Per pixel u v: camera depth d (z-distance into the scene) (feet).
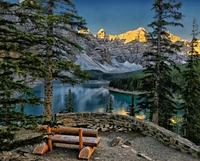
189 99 57.41
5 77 13.65
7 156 21.15
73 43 33.12
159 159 25.16
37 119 15.42
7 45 13.44
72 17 33.71
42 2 33.04
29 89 14.62
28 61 14.84
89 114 40.32
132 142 31.14
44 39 17.40
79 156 23.06
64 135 25.90
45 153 24.03
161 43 47.24
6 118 14.26
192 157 25.98
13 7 15.43
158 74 47.11
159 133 31.71
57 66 31.22
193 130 57.57
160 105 48.75
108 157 24.27
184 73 58.75
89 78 34.19
